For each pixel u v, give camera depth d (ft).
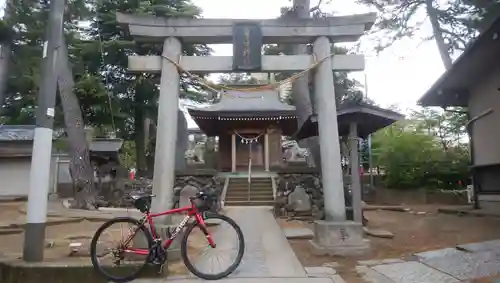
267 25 23.11
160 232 17.89
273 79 84.33
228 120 72.23
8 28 42.19
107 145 62.28
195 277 15.85
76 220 34.60
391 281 15.60
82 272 15.23
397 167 64.69
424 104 45.70
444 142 72.49
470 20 45.70
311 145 47.83
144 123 82.89
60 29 17.76
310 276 16.15
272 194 53.57
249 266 17.71
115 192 56.80
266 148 74.69
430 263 18.13
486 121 38.52
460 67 35.68
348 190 33.32
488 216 34.73
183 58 22.76
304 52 52.80
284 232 27.94
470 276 15.71
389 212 44.78
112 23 68.85
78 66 64.08
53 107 17.24
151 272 15.67
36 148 16.74
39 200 16.51
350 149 27.96
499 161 36.14
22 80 57.41
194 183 50.42
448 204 57.16
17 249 22.17
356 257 20.21
